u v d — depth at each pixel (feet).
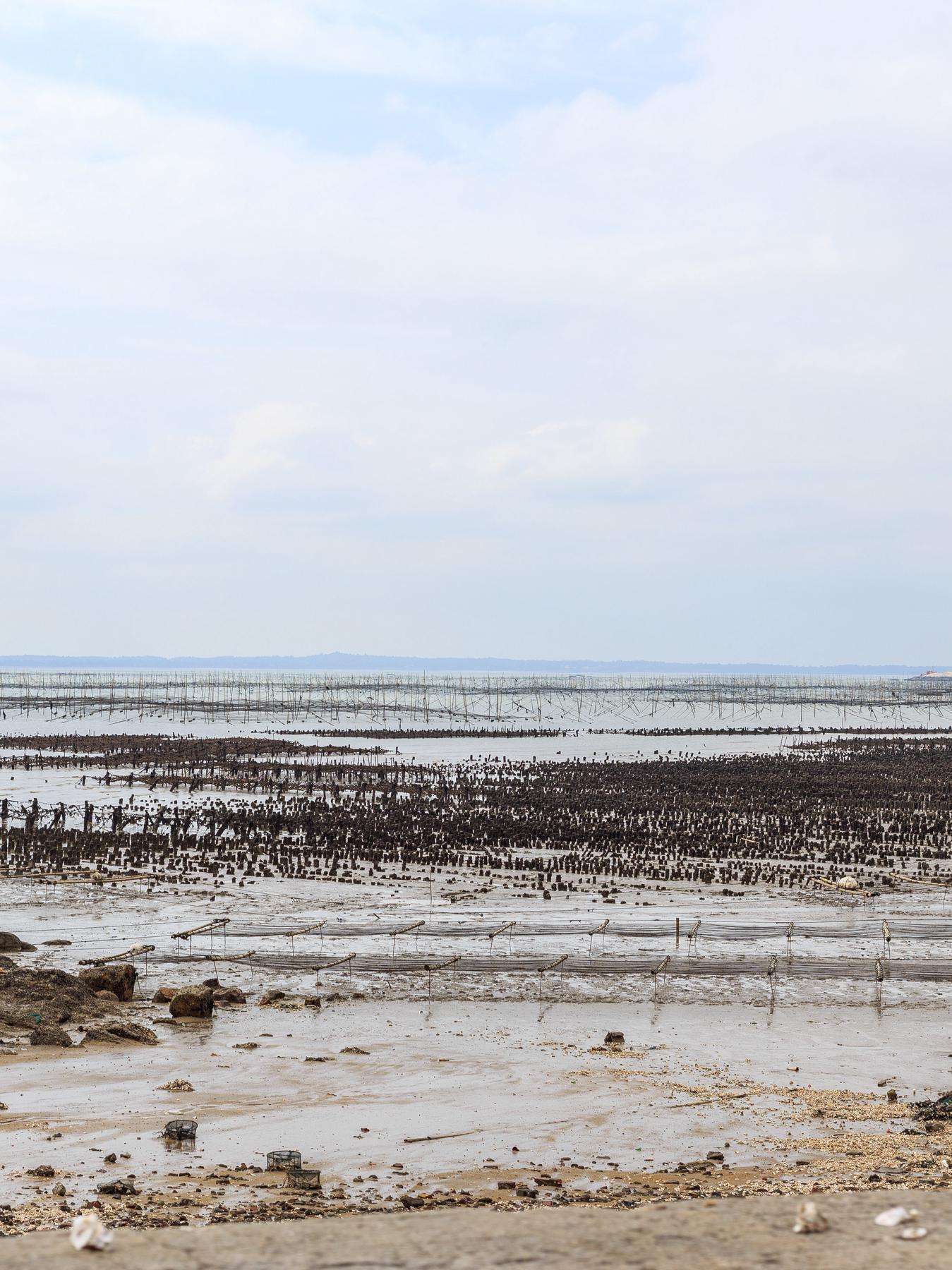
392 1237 32.27
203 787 389.80
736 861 249.96
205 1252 30.99
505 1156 85.40
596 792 372.38
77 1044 118.32
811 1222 32.68
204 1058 114.52
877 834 277.85
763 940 174.29
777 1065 114.93
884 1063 116.67
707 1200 37.55
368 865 243.40
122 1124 91.45
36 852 245.65
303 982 150.30
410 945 169.89
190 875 229.86
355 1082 106.73
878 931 181.37
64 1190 73.10
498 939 174.29
